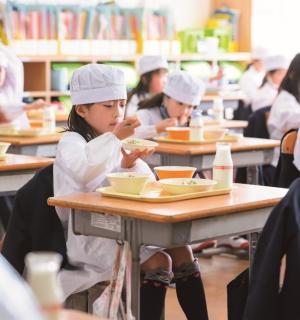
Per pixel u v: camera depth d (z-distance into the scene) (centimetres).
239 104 846
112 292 285
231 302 300
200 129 488
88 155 306
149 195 286
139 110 517
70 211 303
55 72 775
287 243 254
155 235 269
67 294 310
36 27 765
